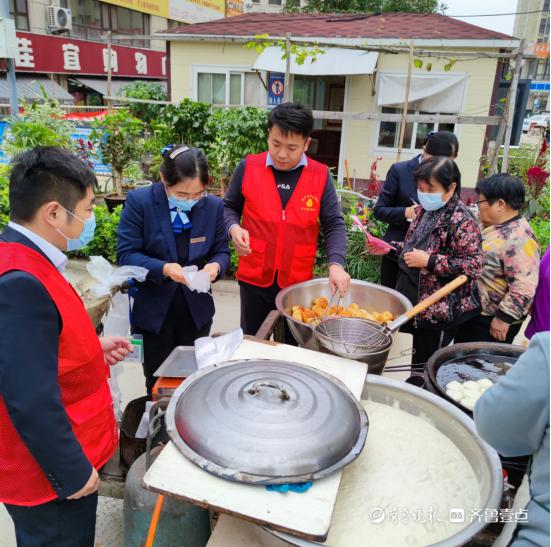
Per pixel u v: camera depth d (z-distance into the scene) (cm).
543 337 98
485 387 170
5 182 559
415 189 322
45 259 126
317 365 157
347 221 487
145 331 244
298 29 1066
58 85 1603
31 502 131
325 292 240
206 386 132
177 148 208
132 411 204
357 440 120
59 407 121
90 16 1734
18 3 1454
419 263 225
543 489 101
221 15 2516
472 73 934
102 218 511
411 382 204
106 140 670
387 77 980
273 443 110
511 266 237
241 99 1075
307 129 231
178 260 232
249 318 280
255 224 260
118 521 215
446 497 133
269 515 98
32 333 117
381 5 2030
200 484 105
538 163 707
